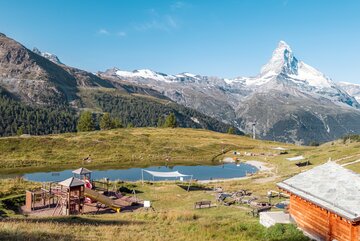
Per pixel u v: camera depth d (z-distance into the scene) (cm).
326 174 3098
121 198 5822
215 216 4069
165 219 3834
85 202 5509
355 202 2509
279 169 10862
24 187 6253
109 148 13512
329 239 2620
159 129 19562
